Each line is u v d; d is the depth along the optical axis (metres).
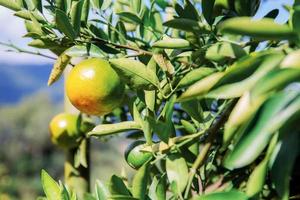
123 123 0.62
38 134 13.03
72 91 0.64
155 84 0.60
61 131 0.95
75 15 0.63
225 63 0.54
